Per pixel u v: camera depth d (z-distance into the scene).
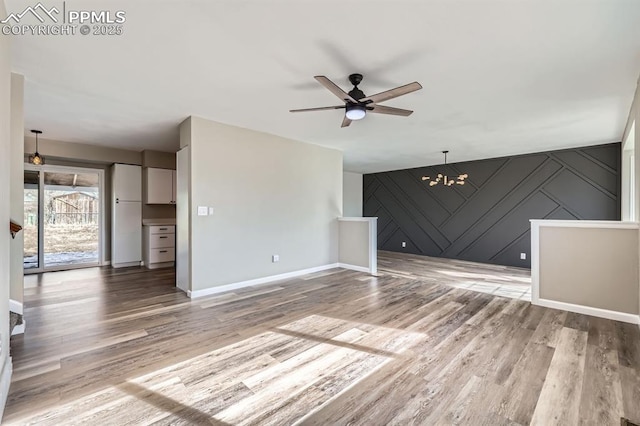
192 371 2.12
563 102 3.39
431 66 2.56
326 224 5.79
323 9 1.83
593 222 3.29
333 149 5.91
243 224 4.45
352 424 1.61
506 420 1.63
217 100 3.34
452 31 2.06
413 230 8.22
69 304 3.60
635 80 2.81
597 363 2.24
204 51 2.32
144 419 1.64
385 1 1.76
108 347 2.48
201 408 1.74
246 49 2.29
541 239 3.62
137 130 4.57
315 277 5.14
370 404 1.78
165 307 3.50
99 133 4.73
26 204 5.45
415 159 7.01
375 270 5.50
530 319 3.17
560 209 5.84
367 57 2.41
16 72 2.65
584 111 3.68
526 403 1.78
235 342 2.59
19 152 2.68
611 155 5.30
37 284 4.60
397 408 1.74
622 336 2.72
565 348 2.48
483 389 1.92
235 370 2.14
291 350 2.45
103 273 5.42
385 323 3.04
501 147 5.70
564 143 5.37
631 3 1.76
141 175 6.27
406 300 3.84
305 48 2.28
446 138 5.04
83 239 6.03
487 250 6.80
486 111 3.69
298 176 5.25
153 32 2.07
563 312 3.40
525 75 2.73
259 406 1.76
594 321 3.11
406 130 4.56
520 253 6.32
